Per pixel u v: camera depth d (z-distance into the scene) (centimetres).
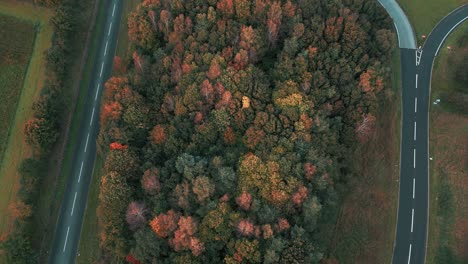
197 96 10175
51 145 11394
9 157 11556
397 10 13662
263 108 10200
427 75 12712
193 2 11794
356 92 10681
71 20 12638
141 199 9875
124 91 10606
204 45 10969
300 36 11144
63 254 10744
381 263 10531
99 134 10881
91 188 11381
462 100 11875
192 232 8812
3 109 12050
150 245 9006
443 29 13362
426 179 11425
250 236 8919
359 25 11406
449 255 10581
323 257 9862
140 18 11675
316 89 10581
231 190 9412
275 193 9156
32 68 12519
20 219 10544
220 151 10081
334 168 10306
